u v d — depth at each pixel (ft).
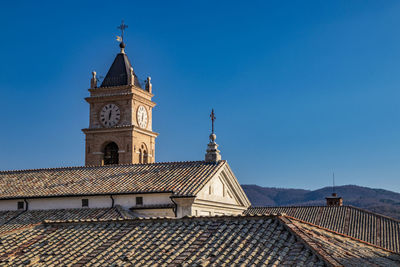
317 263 65.82
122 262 74.84
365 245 84.02
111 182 147.84
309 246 69.46
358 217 191.62
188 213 128.98
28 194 149.89
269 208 211.41
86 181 152.56
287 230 75.41
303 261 66.44
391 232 178.91
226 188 149.28
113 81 211.20
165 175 145.48
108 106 208.13
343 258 69.05
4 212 150.10
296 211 204.13
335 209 200.23
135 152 202.90
